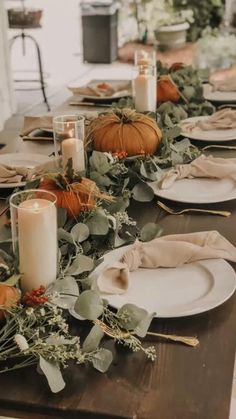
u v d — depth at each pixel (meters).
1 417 0.86
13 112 5.27
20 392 0.86
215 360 0.91
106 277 1.10
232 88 2.78
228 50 6.49
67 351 0.90
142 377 0.88
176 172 1.67
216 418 0.80
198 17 7.22
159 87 2.44
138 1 7.55
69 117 1.64
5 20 5.03
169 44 7.14
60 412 0.83
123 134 1.74
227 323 1.00
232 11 6.97
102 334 0.91
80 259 1.09
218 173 1.67
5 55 5.05
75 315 0.99
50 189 1.29
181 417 0.80
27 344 0.88
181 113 2.26
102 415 0.82
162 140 1.80
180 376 0.88
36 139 2.16
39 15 5.66
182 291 1.09
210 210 1.51
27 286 1.02
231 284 1.08
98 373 0.89
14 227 1.02
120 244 1.26
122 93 2.68
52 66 7.38
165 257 1.17
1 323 0.95
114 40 7.61
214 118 2.23
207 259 1.17
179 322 1.01
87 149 1.75
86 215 1.26
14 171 1.68
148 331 0.99
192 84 2.57
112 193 1.48
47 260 1.01
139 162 1.62
